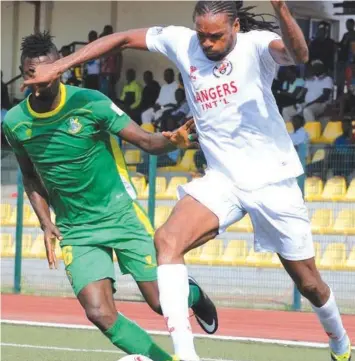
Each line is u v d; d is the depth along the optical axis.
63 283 20.94
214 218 7.63
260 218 7.85
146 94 26.08
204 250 20.52
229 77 7.58
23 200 20.66
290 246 7.99
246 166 7.69
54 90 7.81
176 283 7.29
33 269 21.41
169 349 11.95
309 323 15.80
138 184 21.11
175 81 26.17
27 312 16.97
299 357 11.54
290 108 23.95
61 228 8.24
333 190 19.92
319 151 19.92
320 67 24.08
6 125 8.09
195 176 20.34
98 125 7.99
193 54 7.77
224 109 7.64
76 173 7.99
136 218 8.20
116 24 28.91
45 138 7.95
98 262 8.02
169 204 20.75
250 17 8.16
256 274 19.75
